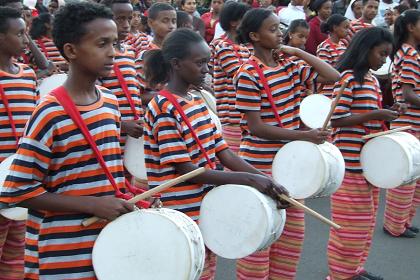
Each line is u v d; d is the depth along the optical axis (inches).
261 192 121.6
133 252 99.0
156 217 98.5
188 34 125.2
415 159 170.2
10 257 153.8
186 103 123.7
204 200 123.8
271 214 120.2
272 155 154.2
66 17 98.0
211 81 264.5
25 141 96.3
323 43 300.8
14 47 156.4
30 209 101.3
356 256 173.3
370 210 174.1
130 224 99.0
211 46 249.3
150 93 194.1
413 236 225.8
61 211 97.6
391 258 207.2
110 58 99.7
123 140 180.1
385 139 169.0
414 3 382.9
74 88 100.1
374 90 171.2
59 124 96.3
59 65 245.9
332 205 176.1
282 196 122.1
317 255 206.8
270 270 156.7
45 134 95.7
